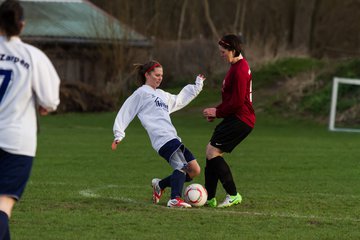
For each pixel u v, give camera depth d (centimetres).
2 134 1427
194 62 8725
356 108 6881
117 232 1867
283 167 3538
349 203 2436
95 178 3017
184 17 11069
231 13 12350
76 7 9144
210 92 8138
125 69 8538
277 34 11219
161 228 1927
